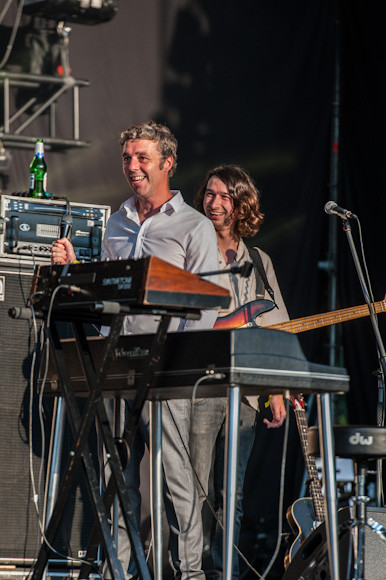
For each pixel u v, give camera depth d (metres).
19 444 7.38
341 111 12.36
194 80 11.53
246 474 11.04
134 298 5.03
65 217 7.27
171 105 11.35
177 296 5.14
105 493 5.57
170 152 7.21
